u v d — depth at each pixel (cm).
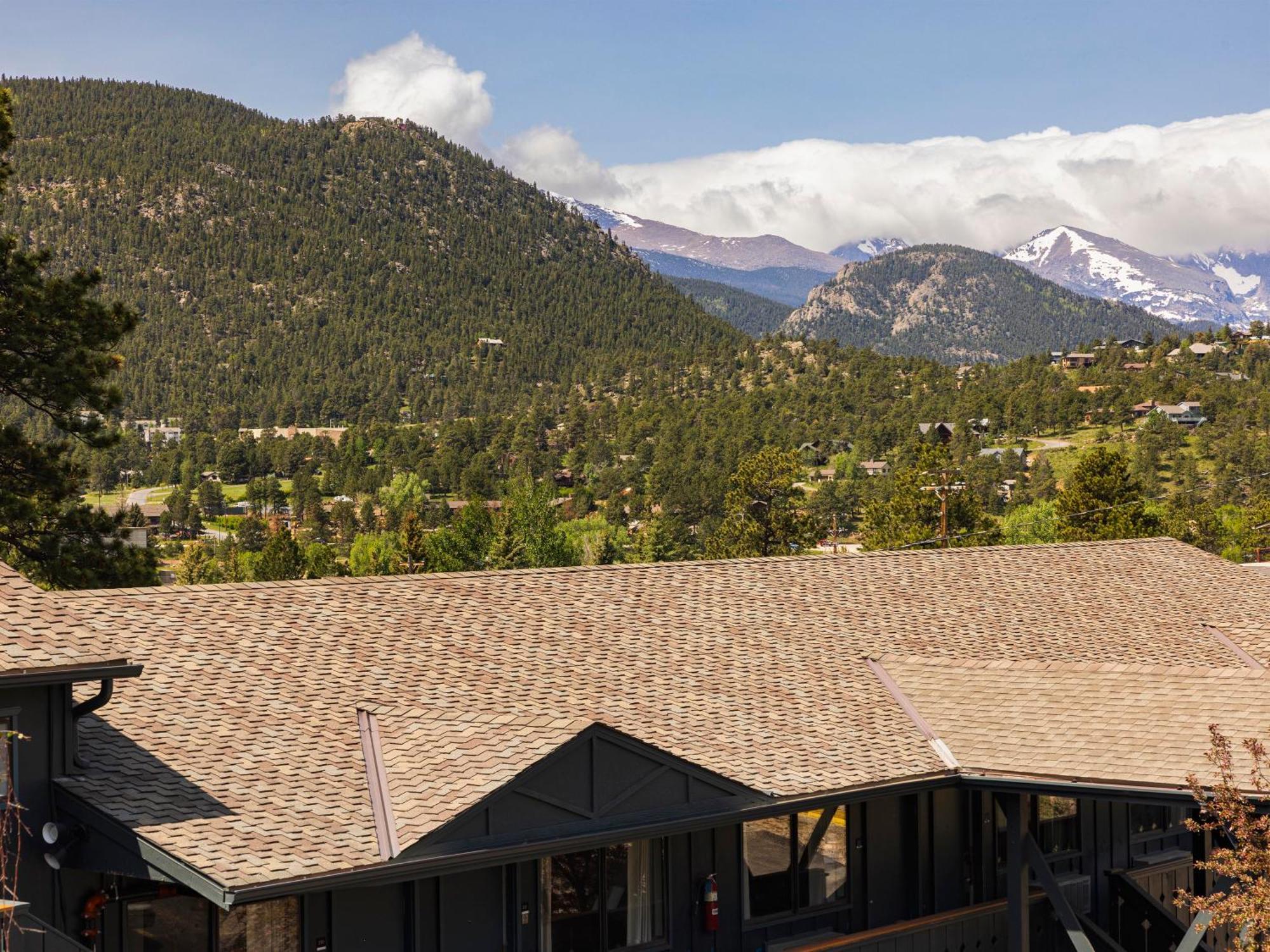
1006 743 1745
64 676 1207
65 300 2914
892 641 2088
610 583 2081
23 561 2956
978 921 1891
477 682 1636
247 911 1312
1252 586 2655
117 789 1248
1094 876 2069
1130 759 1631
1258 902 1313
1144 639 2247
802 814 1725
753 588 2194
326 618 1738
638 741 1432
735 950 1641
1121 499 7112
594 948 1516
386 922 1375
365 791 1356
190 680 1497
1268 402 19925
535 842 1339
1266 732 1623
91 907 1231
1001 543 8275
